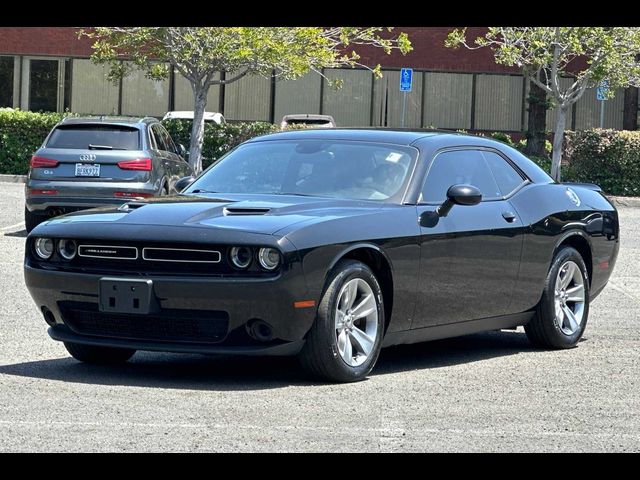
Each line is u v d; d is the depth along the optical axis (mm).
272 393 7457
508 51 31438
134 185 17906
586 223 10047
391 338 8328
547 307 9586
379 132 9219
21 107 42031
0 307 11258
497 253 9023
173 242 7586
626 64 31844
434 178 8828
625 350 9719
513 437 6414
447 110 42125
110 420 6539
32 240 8156
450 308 8695
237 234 7543
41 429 6301
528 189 9633
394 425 6609
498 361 9086
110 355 8602
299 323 7574
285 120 34781
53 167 18000
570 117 42750
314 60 30578
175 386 7648
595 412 7145
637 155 29688
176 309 7598
